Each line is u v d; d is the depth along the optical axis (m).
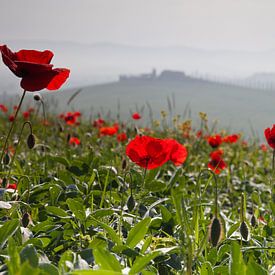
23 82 2.97
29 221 2.88
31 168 5.43
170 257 2.67
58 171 4.81
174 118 10.91
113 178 4.32
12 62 2.93
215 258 2.85
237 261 2.18
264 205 6.10
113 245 2.67
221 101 110.56
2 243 2.26
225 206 6.65
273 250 3.05
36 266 1.90
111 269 2.00
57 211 3.12
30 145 3.71
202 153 10.59
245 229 2.85
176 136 10.88
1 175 4.09
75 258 2.00
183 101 146.12
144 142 3.38
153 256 2.06
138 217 3.27
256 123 44.84
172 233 3.23
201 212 3.53
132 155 3.42
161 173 6.02
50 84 3.08
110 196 3.71
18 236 2.58
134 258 2.60
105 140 10.16
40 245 2.57
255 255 3.11
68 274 1.70
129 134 10.00
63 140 8.68
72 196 3.80
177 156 4.09
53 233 2.90
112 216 3.61
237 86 173.75
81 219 2.97
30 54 3.07
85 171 4.50
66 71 3.02
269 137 4.47
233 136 9.84
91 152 5.20
